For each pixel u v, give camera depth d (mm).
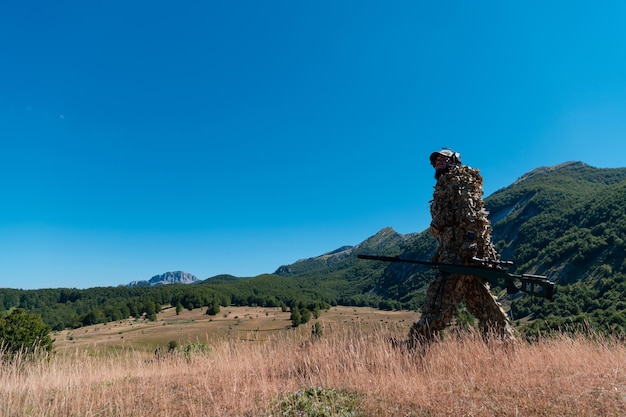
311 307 61312
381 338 5867
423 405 3742
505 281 5543
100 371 6770
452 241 5910
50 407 4625
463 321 5859
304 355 6086
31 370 6527
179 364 7133
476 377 4500
